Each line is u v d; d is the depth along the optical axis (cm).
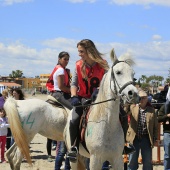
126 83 538
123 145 585
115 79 557
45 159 1123
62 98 851
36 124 834
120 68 553
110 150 573
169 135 811
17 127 805
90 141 584
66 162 871
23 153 806
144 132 728
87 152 627
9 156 852
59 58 867
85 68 645
